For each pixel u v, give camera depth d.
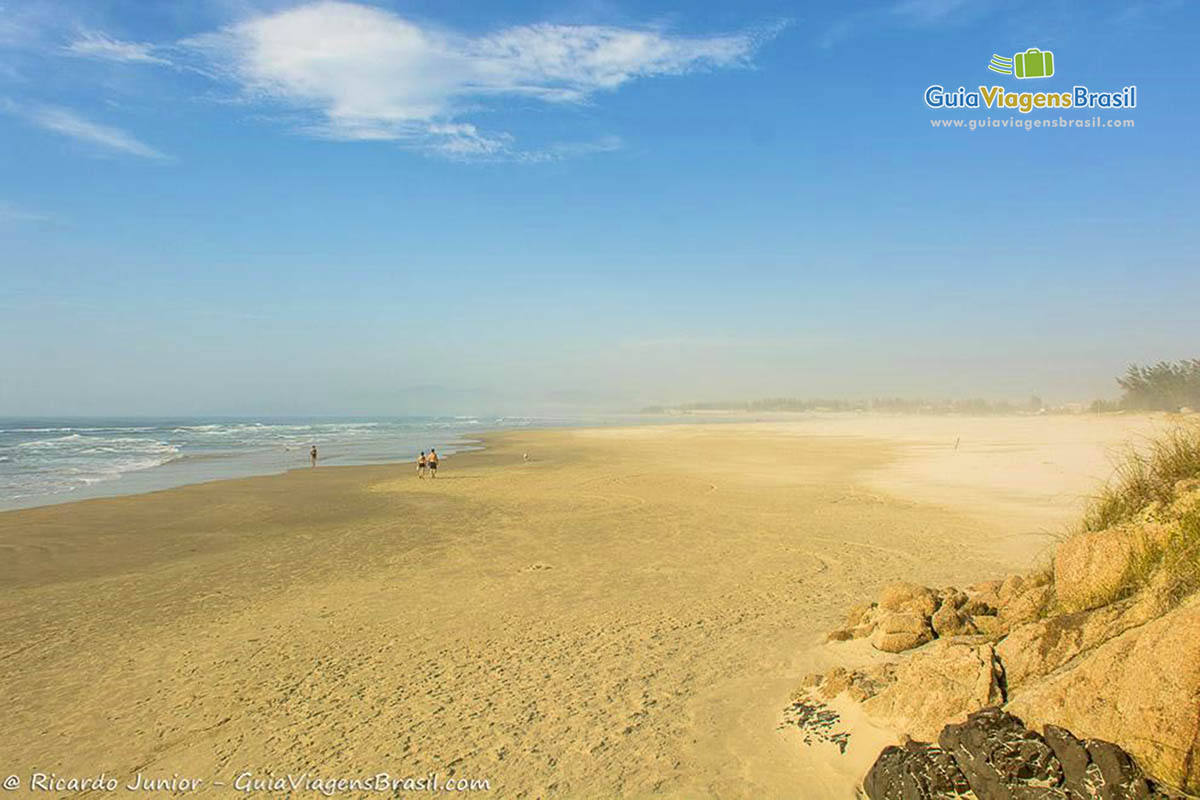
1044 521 16.80
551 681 7.39
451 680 7.66
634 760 5.52
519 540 16.38
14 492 26.94
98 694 7.77
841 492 23.77
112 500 24.27
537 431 86.69
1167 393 69.56
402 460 42.50
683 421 139.75
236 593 12.06
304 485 28.78
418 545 16.08
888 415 150.50
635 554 14.40
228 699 7.48
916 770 4.27
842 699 5.65
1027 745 3.99
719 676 7.12
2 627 10.31
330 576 13.19
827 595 10.56
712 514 19.66
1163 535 4.89
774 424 99.75
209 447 56.03
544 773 5.46
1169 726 3.67
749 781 5.01
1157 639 3.91
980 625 6.38
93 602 11.60
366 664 8.34
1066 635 4.73
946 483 24.75
